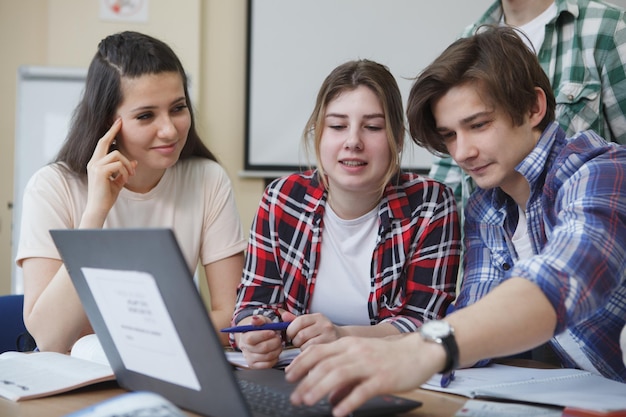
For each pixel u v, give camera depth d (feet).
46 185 5.59
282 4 12.70
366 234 5.03
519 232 4.58
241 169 12.85
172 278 2.72
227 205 6.01
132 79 5.26
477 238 4.73
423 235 4.97
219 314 5.71
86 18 12.37
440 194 5.07
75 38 12.35
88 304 3.37
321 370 2.79
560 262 3.12
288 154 12.82
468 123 4.11
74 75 12.01
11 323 6.21
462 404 3.36
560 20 6.31
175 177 5.93
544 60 6.35
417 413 3.20
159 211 5.83
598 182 3.64
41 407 3.31
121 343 3.30
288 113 12.78
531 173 4.20
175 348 2.95
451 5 12.85
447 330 2.88
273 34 12.72
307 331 4.18
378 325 4.58
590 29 6.17
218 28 12.76
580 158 3.98
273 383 3.48
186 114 5.51
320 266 5.11
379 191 4.96
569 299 3.03
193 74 12.41
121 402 2.45
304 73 12.78
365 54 12.81
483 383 3.74
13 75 12.55
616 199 3.54
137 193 5.76
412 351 2.85
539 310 2.97
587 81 6.14
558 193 3.98
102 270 3.10
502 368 4.20
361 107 4.67
